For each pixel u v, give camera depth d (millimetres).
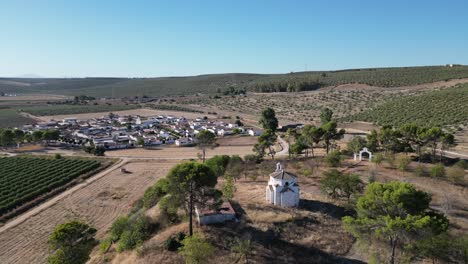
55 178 119438
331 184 76875
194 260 51438
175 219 69625
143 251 58469
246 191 85062
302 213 69188
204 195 61938
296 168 109062
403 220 43281
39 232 81500
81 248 57188
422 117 168000
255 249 57594
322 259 56250
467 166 96312
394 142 110500
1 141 173375
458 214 69312
